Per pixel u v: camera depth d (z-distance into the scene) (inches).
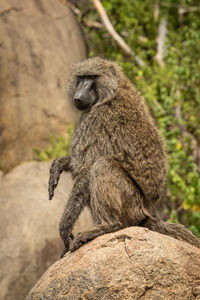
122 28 879.1
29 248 595.5
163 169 367.6
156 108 692.7
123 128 361.1
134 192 352.8
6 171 723.4
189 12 898.7
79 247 325.4
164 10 892.0
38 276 587.2
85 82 387.5
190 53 785.6
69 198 354.0
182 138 710.5
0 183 676.1
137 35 859.4
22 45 771.4
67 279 292.2
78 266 293.6
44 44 788.0
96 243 311.4
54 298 292.7
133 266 284.7
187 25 895.7
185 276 287.7
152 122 381.4
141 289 280.1
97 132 365.4
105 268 285.1
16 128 740.7
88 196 357.1
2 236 601.3
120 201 345.4
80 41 837.8
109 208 341.4
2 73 746.8
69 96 414.6
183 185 639.8
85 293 281.9
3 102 740.0
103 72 382.6
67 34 820.0
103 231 332.8
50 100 766.5
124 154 357.1
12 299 571.8
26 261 589.3
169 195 662.5
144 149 357.1
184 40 868.0
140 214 356.2
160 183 364.2
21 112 746.2
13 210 624.7
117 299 277.9
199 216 612.1
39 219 614.9
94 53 867.4
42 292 301.3
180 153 660.1
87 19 903.1
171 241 301.6
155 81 756.0
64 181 598.9
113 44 874.8
